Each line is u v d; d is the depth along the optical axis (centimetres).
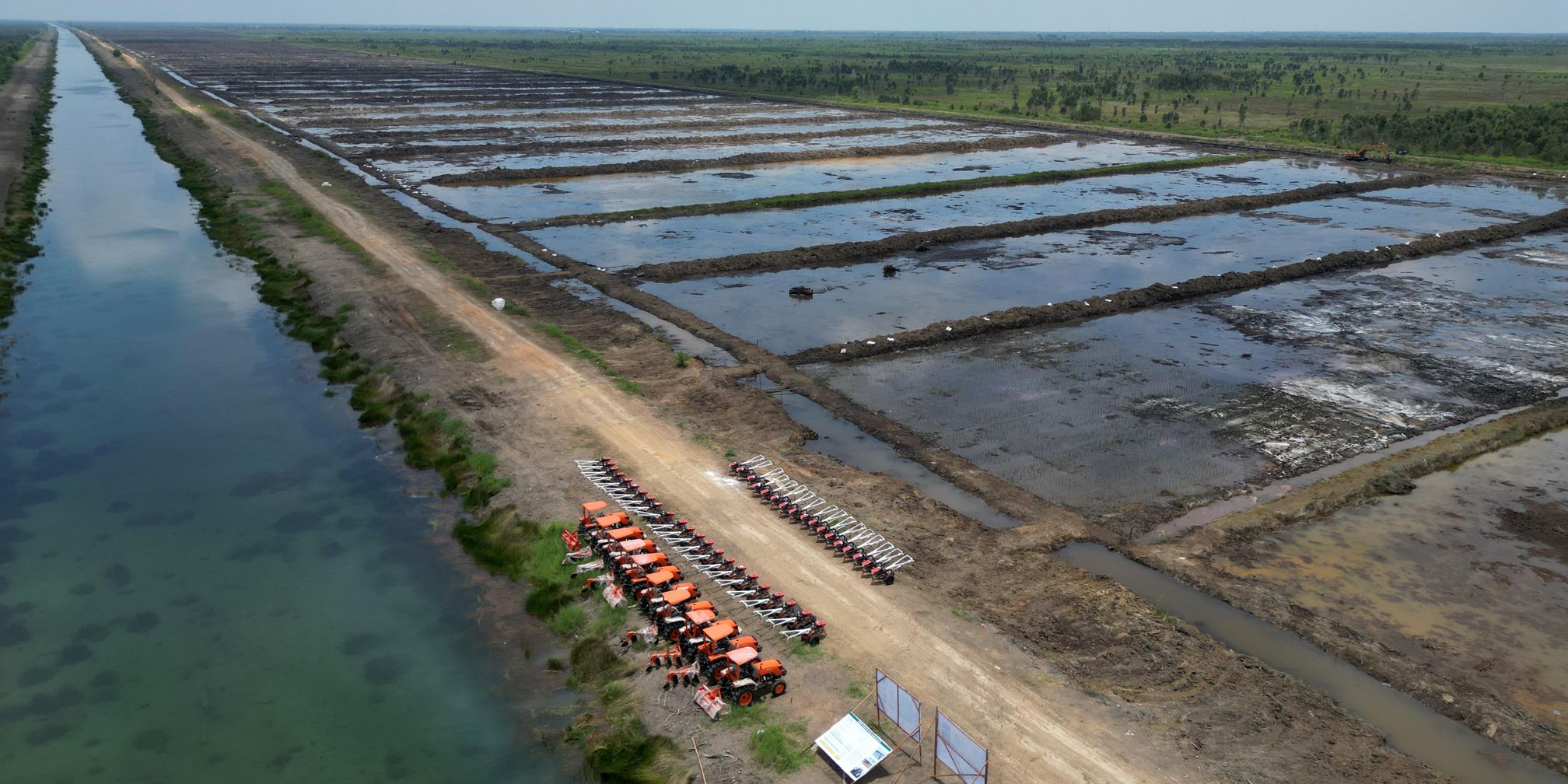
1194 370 4900
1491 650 2723
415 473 3875
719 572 3003
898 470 3834
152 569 3212
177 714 2552
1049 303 6009
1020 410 4400
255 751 2423
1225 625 2828
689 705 2477
